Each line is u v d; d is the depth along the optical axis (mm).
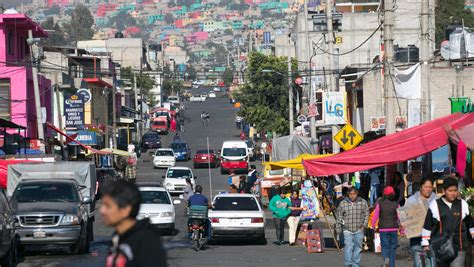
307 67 101750
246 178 74375
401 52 75875
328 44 59438
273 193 54594
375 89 68812
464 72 64688
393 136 36719
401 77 42500
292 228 43781
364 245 39188
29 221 36344
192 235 40562
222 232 43062
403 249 36344
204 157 108438
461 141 31484
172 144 119250
